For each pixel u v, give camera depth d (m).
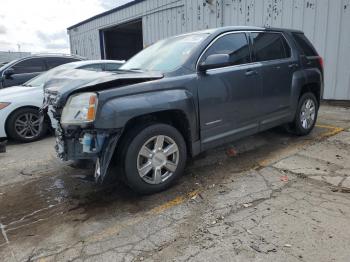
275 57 4.73
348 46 7.68
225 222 2.86
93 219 3.10
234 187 3.56
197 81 3.63
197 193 3.47
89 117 3.03
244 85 4.12
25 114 6.20
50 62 8.93
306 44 5.38
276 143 5.05
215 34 4.00
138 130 3.27
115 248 2.60
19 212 3.37
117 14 15.93
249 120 4.30
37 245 2.72
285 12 8.66
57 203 3.51
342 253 2.33
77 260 2.48
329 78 8.17
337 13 7.70
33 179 4.27
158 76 3.44
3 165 4.92
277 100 4.68
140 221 2.99
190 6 11.51
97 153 3.14
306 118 5.32
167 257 2.44
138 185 3.32
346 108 7.61
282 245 2.47
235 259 2.35
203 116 3.72
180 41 4.21
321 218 2.81
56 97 3.34
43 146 5.93
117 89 3.12
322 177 3.67
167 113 3.52
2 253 2.64
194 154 3.75
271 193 3.35
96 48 18.48
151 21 13.73
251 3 9.42
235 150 4.81
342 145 4.79
